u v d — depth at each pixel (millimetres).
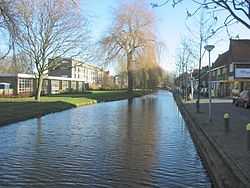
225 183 8211
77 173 9750
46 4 42000
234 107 35438
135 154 12359
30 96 53156
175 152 12805
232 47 59688
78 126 20125
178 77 79312
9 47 18297
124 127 19891
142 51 63844
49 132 17562
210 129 17781
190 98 50875
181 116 27375
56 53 43438
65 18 42812
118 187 8539
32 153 12375
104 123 21812
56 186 8586
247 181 8133
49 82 71062
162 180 9156
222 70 69375
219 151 11805
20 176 9422
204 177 9477
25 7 22172
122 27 63500
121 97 61250
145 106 39750
